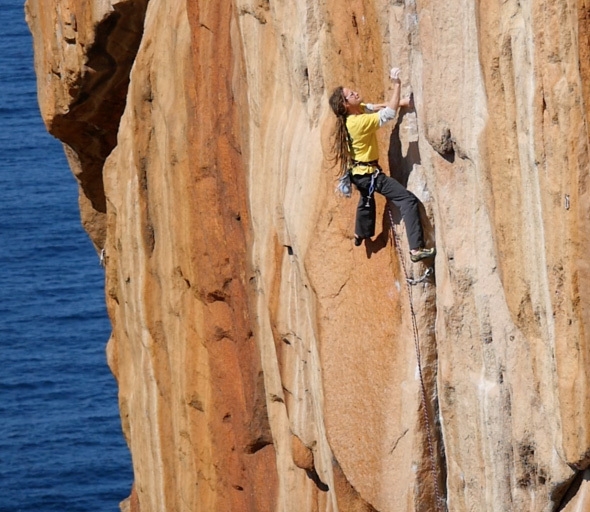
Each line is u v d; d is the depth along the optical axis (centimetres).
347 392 2009
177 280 2892
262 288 2436
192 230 2733
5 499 6838
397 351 1939
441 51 1691
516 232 1590
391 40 1844
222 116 2550
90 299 9612
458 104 1684
